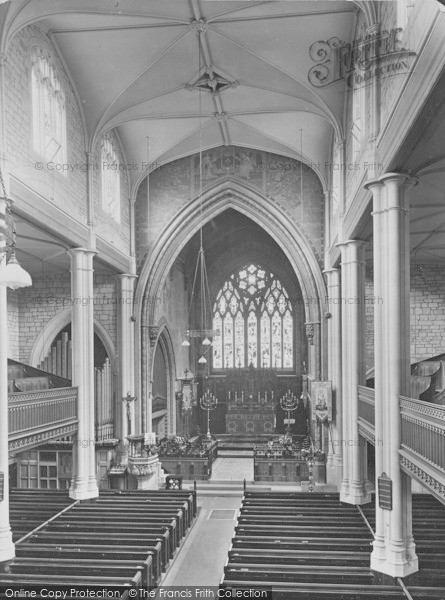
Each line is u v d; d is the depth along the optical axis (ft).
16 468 81.30
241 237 119.24
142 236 89.45
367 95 48.98
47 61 57.26
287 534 48.26
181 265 118.01
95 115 67.21
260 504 60.70
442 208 59.06
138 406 87.66
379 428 44.34
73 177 64.13
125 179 85.71
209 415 123.75
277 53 59.62
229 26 55.88
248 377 121.60
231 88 67.46
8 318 85.20
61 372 84.94
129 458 79.77
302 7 52.47
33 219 53.16
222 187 88.84
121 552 42.88
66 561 40.55
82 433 64.18
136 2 51.49
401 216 43.37
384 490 42.34
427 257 80.84
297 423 120.67
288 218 87.76
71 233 62.39
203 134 81.76
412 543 41.86
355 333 61.31
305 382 112.06
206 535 61.87
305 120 75.15
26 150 51.85
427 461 34.76
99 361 91.09
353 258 62.44
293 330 123.24
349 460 61.57
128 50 59.36
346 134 64.54
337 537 48.16
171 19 54.34
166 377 111.04
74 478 63.93
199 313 124.47
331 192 82.79
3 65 45.24
